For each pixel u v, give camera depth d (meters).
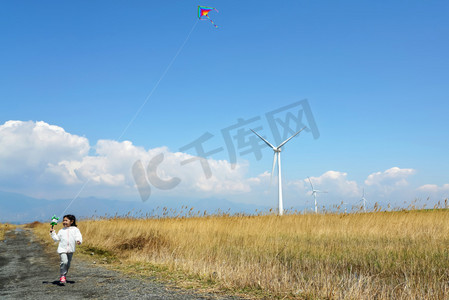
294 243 12.83
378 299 6.37
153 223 19.11
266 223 17.75
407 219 16.39
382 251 10.49
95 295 6.75
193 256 10.54
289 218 19.11
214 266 9.21
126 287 7.42
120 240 14.52
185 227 17.23
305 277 8.23
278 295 6.73
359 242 12.89
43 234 23.98
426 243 11.51
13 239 21.83
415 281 7.57
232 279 7.73
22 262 11.98
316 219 18.41
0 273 9.78
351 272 8.59
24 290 7.37
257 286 7.37
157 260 10.62
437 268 8.52
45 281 8.34
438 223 15.50
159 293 6.86
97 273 9.26
